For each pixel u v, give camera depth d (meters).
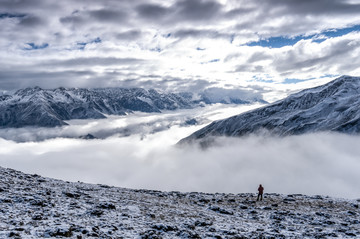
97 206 27.69
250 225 28.42
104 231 20.91
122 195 38.44
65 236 18.39
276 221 31.11
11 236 16.81
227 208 37.06
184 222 26.03
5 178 33.69
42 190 31.41
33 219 20.98
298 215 34.22
